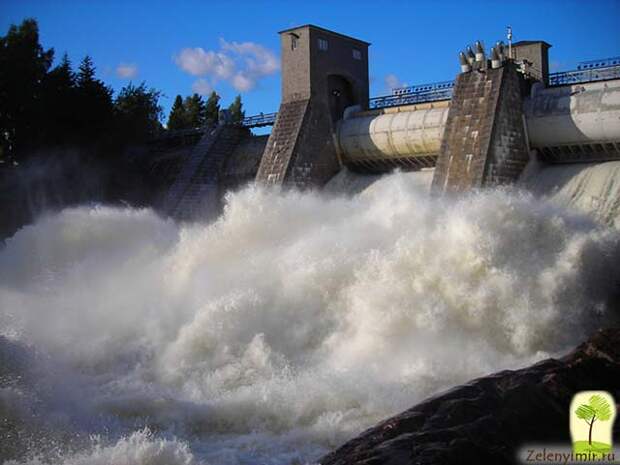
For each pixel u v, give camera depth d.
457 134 43.97
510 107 43.47
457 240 23.73
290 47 55.75
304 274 24.39
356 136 53.94
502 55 44.28
